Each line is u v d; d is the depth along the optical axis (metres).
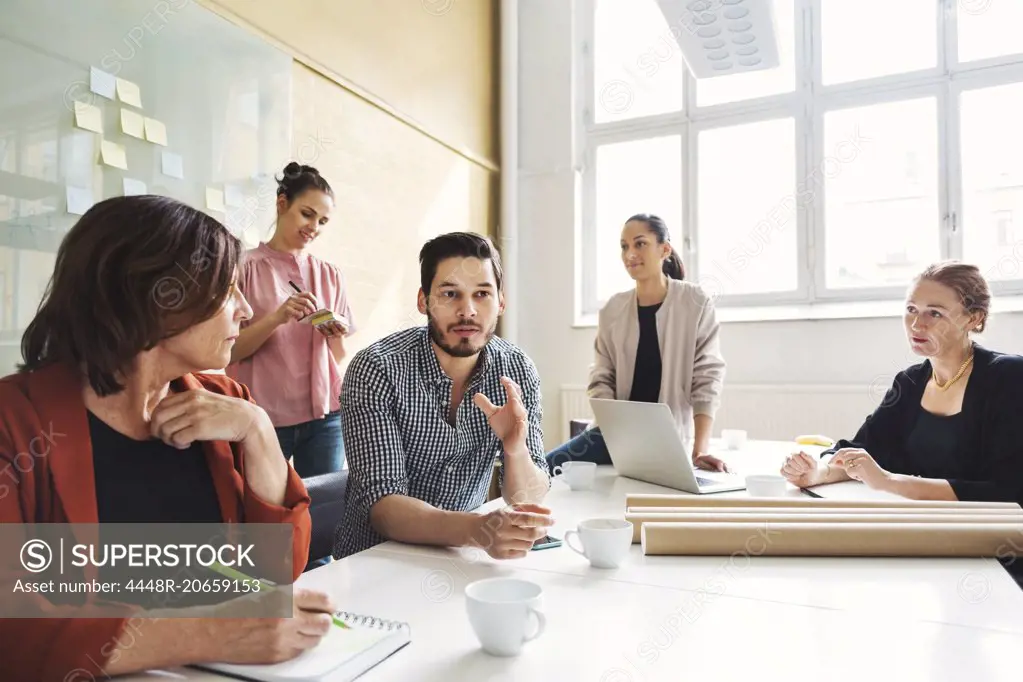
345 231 3.07
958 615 0.79
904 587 0.89
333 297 2.50
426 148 3.71
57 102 1.85
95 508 0.78
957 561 1.00
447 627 0.78
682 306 2.34
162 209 0.81
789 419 3.71
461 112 4.04
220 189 2.38
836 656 0.69
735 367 3.94
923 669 0.65
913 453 1.66
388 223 3.38
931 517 1.06
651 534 1.03
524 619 0.69
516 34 4.45
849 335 3.71
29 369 0.82
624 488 1.59
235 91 2.44
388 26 3.37
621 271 4.50
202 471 0.93
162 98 2.16
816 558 1.02
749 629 0.76
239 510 0.94
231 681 0.65
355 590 0.90
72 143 1.89
